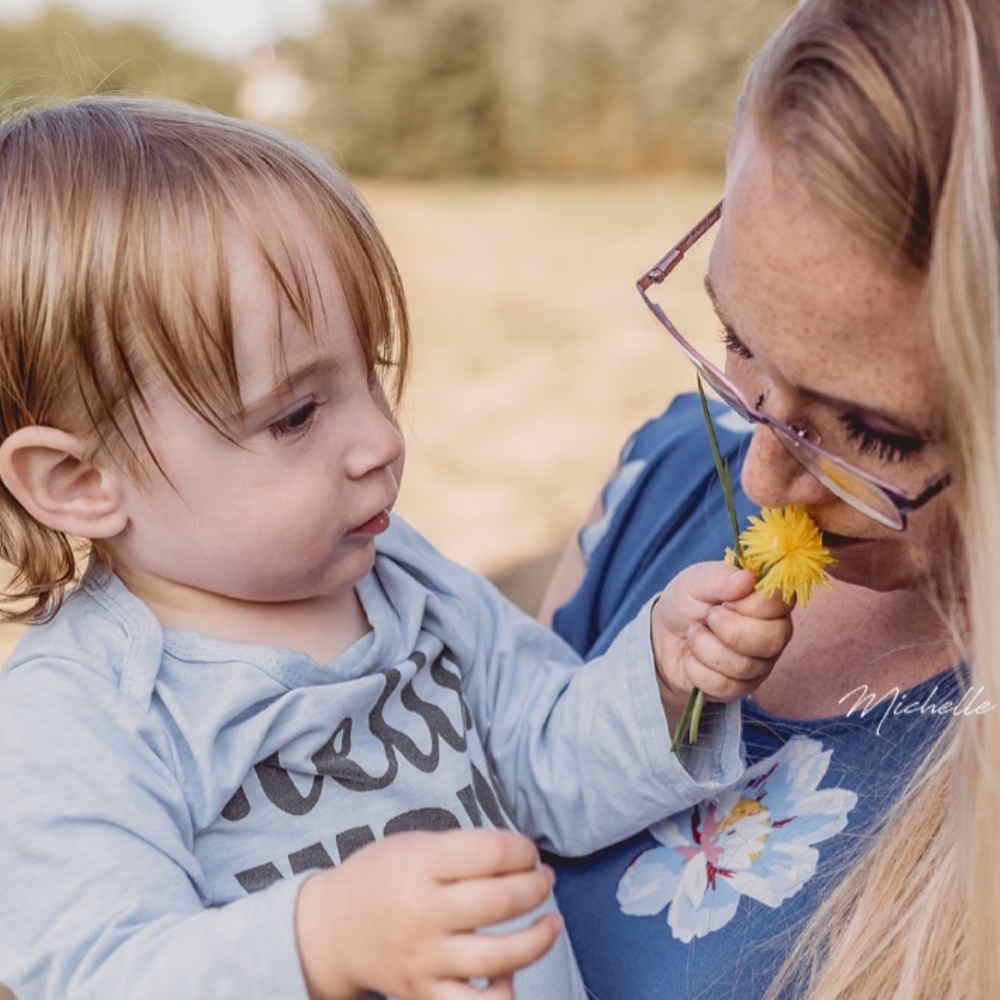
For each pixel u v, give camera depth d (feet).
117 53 38.40
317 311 3.97
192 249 3.83
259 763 3.94
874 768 3.76
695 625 3.98
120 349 3.82
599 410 20.85
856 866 3.49
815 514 3.43
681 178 45.06
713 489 4.95
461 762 4.31
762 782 4.06
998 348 2.67
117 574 4.18
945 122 2.65
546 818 4.45
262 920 3.20
